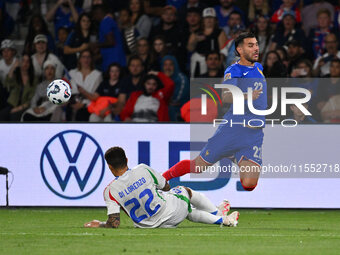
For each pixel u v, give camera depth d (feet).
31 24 165.37
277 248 67.51
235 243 71.97
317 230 91.15
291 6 168.76
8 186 132.16
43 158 131.54
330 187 128.88
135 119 149.59
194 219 90.17
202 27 164.35
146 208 85.56
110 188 86.48
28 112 156.35
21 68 160.56
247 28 169.17
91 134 130.72
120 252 64.08
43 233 83.76
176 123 130.21
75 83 158.51
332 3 172.96
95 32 167.94
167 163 130.11
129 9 171.01
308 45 162.91
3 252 64.90
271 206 129.08
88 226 89.71
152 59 161.79
